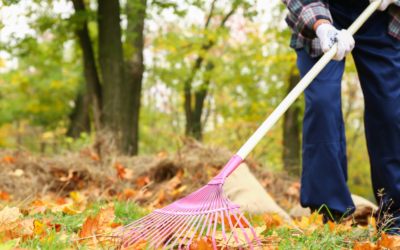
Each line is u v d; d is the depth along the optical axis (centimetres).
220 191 148
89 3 690
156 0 604
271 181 375
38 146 1033
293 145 934
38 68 1009
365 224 244
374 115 177
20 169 360
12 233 139
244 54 943
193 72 1010
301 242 147
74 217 187
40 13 562
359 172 1320
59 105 1134
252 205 254
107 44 570
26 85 1030
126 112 624
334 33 166
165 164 344
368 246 137
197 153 372
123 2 741
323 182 175
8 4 397
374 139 178
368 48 179
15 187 325
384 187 175
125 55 685
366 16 174
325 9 178
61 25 591
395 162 172
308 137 179
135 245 132
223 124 1060
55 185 330
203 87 1018
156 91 1161
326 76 179
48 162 359
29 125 1328
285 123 953
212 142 412
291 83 927
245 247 134
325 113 174
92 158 377
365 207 244
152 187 325
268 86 1034
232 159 156
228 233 148
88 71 601
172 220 145
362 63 179
